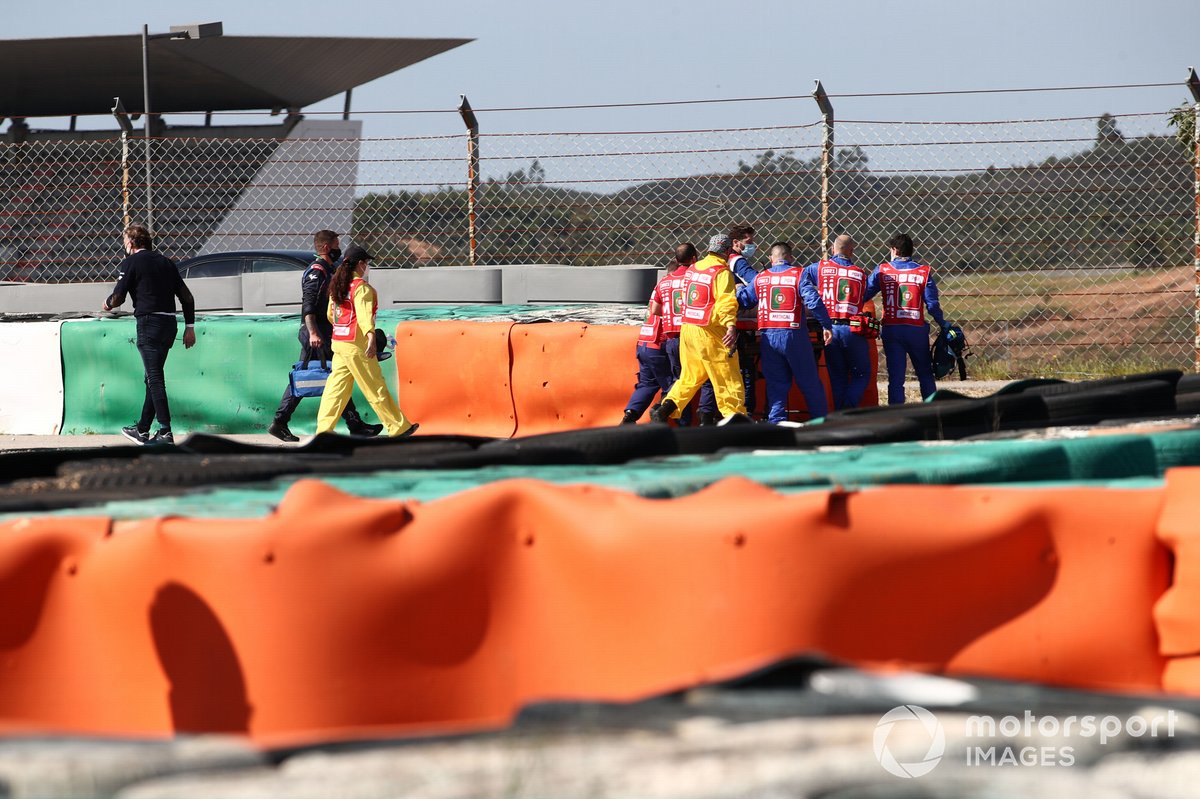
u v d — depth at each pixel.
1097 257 53.16
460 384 42.06
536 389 41.16
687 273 38.62
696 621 12.41
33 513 14.74
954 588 12.61
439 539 13.02
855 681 9.62
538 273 57.50
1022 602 12.73
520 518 13.30
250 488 16.64
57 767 8.62
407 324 42.59
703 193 54.66
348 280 38.16
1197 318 52.00
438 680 12.91
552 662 13.09
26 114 153.62
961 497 12.83
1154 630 12.74
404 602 12.82
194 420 46.22
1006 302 58.88
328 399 38.50
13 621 12.88
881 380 57.03
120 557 12.90
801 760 8.27
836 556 12.34
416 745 8.84
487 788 8.04
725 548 12.38
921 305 42.88
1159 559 12.80
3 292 64.88
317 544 12.64
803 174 53.16
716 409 40.31
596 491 13.27
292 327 45.06
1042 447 16.55
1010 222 52.97
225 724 12.60
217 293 60.56
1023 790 7.97
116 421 46.38
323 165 74.94
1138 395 24.47
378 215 60.44
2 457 20.38
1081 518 12.77
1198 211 51.12
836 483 15.26
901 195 52.84
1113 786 8.00
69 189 66.12
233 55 134.00
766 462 17.50
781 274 39.75
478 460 19.61
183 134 134.12
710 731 8.88
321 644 12.57
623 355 40.47
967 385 53.06
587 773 8.17
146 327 41.84
